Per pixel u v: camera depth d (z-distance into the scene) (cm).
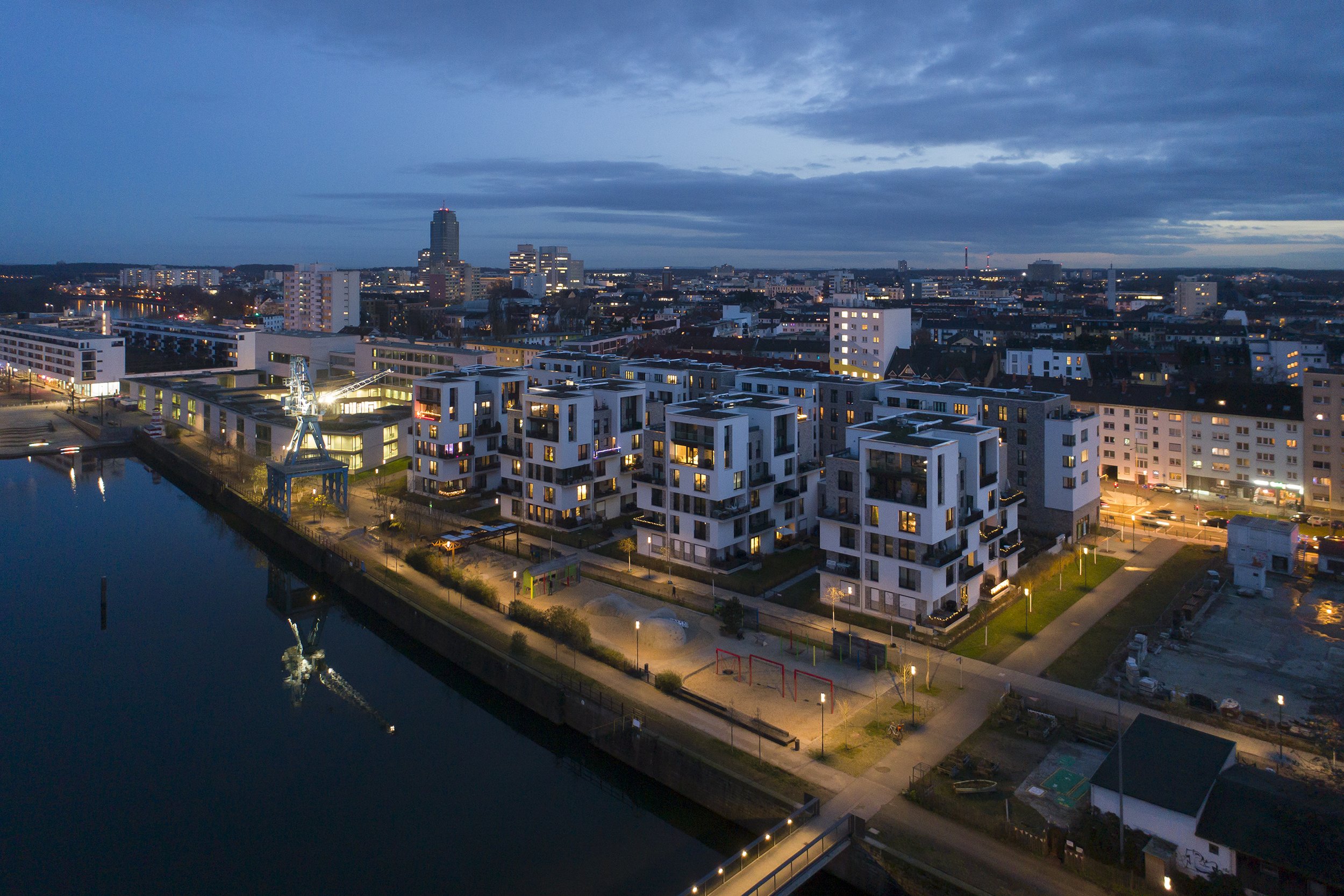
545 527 13288
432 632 10025
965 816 6031
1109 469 16150
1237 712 7356
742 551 11662
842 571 9981
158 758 8119
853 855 5872
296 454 14875
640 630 9194
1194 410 14950
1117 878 5397
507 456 13988
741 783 6544
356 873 6475
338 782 7750
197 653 10506
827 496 10219
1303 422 13800
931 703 7738
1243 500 14375
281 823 7119
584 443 13312
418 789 7638
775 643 9125
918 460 9138
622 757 7538
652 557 11938
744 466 11438
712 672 8450
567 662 8806
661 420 13912
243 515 15600
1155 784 5694
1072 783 6391
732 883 5569
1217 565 11275
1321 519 13075
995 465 10306
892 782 6538
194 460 18638
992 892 5306
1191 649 8769
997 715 7369
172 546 14475
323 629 11300
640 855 6619
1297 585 10481
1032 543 12106
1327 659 8488
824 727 7344
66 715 8925
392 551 12506
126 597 12250
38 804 7394
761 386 15800
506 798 7481
